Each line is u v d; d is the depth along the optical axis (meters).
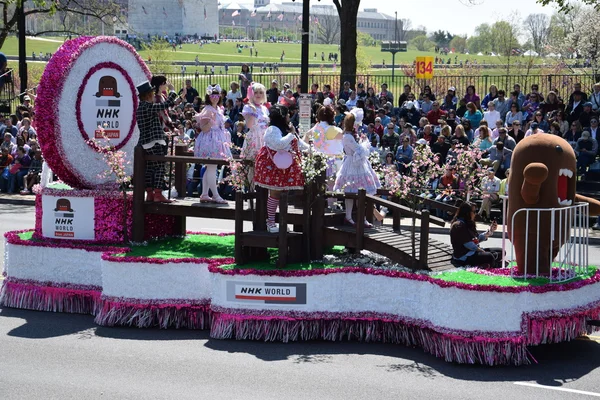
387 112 21.91
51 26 94.88
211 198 10.88
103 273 9.63
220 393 7.30
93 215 10.55
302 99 16.41
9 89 30.12
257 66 57.19
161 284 9.45
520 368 8.05
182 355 8.45
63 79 10.72
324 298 8.88
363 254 10.03
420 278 8.57
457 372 7.91
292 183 9.30
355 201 10.36
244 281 8.90
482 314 8.02
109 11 33.62
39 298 10.35
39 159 22.19
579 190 18.91
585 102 20.33
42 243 10.34
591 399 7.14
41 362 8.24
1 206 20.55
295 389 7.40
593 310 8.66
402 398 7.16
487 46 109.62
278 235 9.13
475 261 9.39
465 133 18.91
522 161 8.67
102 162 11.05
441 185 16.72
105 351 8.61
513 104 20.12
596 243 15.90
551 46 45.88
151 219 10.81
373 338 8.93
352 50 25.47
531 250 8.62
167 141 10.95
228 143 10.81
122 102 11.21
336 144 11.87
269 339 8.91
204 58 74.31
